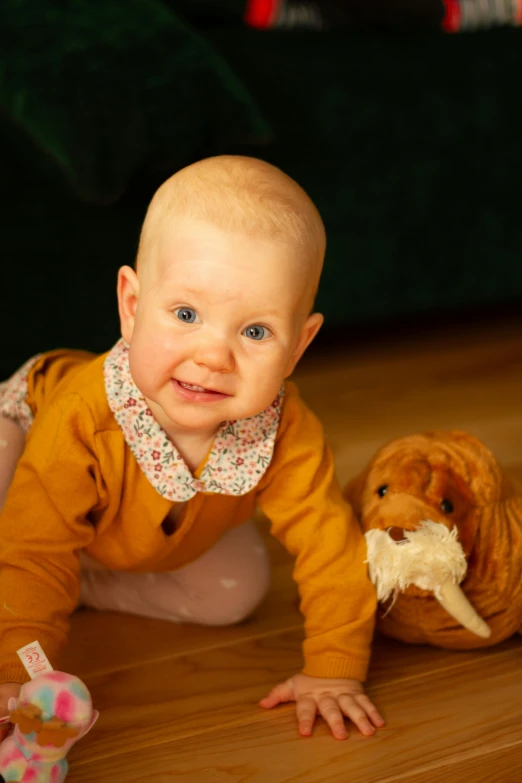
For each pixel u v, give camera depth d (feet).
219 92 5.33
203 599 3.71
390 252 6.81
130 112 5.06
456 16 7.39
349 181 6.54
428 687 3.37
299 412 3.37
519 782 2.88
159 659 3.54
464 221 7.02
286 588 4.07
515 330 7.59
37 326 5.74
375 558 3.26
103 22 5.37
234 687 3.37
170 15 5.61
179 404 2.87
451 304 7.17
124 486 3.19
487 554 3.47
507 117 7.01
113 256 5.80
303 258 2.86
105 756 2.97
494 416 5.96
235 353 2.80
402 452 3.60
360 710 3.14
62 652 3.28
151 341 2.84
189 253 2.78
